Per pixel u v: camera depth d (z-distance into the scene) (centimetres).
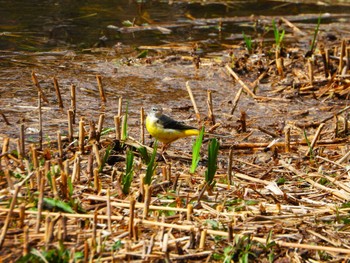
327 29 2383
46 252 857
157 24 2375
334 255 941
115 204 989
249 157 1283
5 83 1655
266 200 1079
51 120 1410
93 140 1230
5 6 2494
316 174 1183
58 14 2436
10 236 899
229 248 915
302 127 1464
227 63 1909
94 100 1577
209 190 1076
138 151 1240
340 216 1022
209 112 1466
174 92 1680
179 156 1247
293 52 2014
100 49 2034
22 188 1011
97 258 870
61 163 1019
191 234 922
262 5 2783
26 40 2084
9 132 1317
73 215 938
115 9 2561
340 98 1681
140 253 888
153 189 1074
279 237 964
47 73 1767
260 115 1549
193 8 2667
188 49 2070
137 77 1786
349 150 1285
